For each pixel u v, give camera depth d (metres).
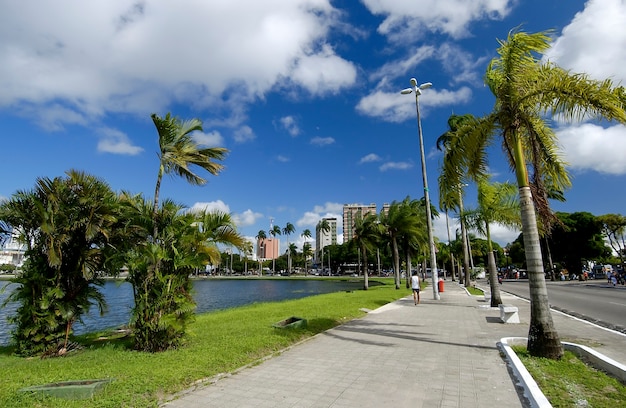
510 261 99.75
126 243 9.62
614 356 7.57
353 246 41.31
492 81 8.96
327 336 10.23
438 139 29.86
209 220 9.30
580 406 4.80
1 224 8.60
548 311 7.47
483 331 10.94
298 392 5.57
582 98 7.35
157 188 9.53
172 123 9.52
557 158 9.64
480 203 17.45
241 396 5.42
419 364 7.16
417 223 36.47
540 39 7.85
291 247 143.25
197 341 9.09
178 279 8.67
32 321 8.47
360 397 5.34
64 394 5.16
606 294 26.98
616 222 52.22
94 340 10.64
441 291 30.52
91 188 9.08
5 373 6.45
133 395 5.23
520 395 5.39
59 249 8.51
